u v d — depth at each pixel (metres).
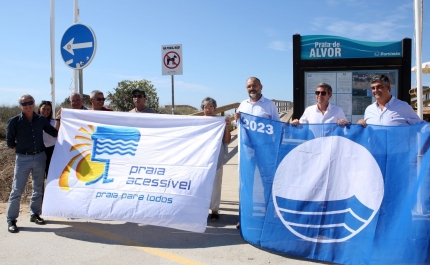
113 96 17.56
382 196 4.40
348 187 4.57
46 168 6.42
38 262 4.48
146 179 5.50
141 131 5.86
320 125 4.81
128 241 5.14
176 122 5.81
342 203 4.56
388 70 6.39
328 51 6.55
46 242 5.11
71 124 6.05
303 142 4.84
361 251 4.34
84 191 5.60
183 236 5.31
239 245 4.96
